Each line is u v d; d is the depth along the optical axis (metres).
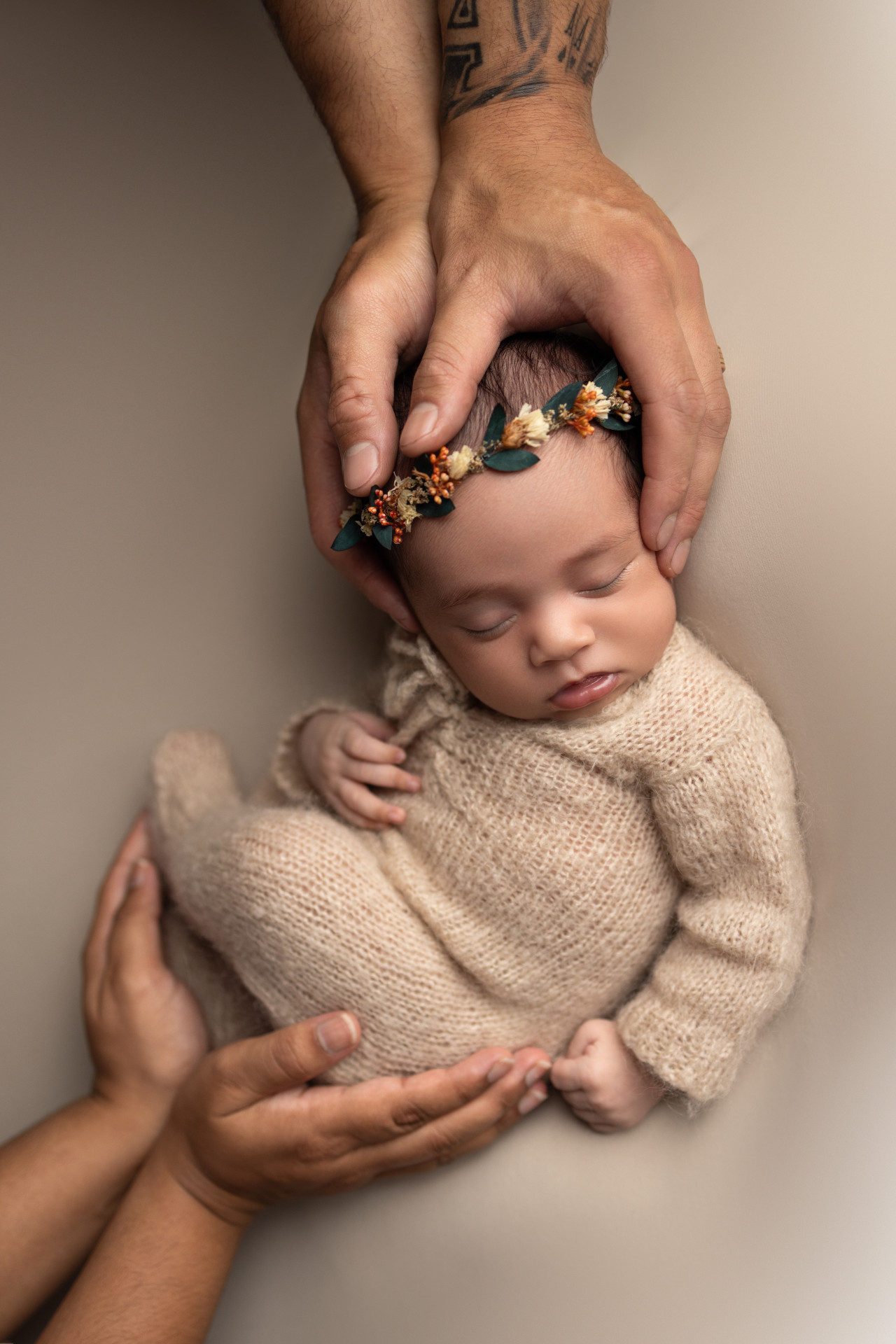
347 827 0.61
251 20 0.70
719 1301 0.54
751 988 0.54
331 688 0.68
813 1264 0.53
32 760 0.70
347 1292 0.60
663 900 0.57
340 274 0.57
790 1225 0.54
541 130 0.53
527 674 0.54
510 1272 0.57
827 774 0.54
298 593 0.69
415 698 0.59
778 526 0.54
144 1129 0.63
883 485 0.52
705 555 0.56
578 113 0.54
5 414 0.70
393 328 0.54
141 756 0.71
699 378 0.52
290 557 0.69
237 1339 0.61
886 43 0.54
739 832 0.54
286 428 0.69
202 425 0.70
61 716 0.70
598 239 0.50
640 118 0.60
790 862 0.54
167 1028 0.64
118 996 0.64
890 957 0.52
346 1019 0.56
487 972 0.58
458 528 0.52
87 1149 0.63
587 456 0.52
